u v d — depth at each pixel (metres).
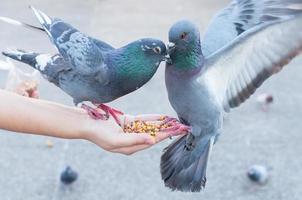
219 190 4.71
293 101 5.97
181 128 2.32
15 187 4.74
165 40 7.35
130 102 6.00
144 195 4.66
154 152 5.17
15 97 2.50
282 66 2.11
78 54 2.22
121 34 7.50
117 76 2.22
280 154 5.15
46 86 6.07
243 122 5.63
